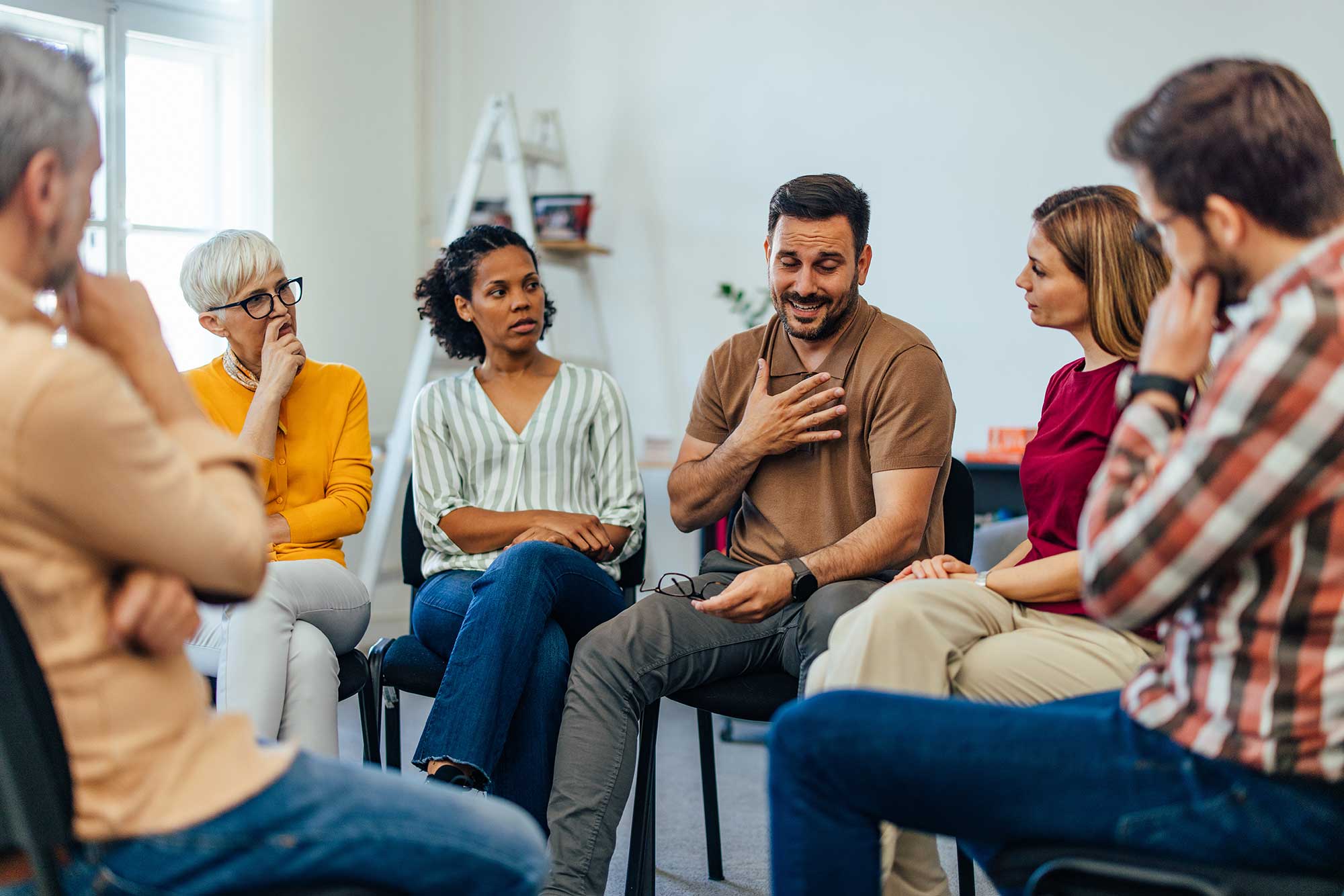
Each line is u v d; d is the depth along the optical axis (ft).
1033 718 3.59
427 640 6.67
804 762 3.69
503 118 12.42
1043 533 5.39
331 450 7.29
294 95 12.14
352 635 6.77
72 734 2.95
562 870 5.48
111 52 10.93
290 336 7.11
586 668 5.80
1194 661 3.34
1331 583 3.05
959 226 11.60
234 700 5.96
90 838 2.96
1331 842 3.17
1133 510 3.22
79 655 2.92
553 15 13.50
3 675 2.77
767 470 6.59
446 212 13.66
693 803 8.64
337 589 6.66
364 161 12.75
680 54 12.89
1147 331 3.56
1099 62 10.90
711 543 10.75
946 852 7.73
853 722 3.66
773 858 3.80
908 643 4.71
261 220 12.10
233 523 3.10
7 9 10.27
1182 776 3.35
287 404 7.21
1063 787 3.47
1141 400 3.44
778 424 6.31
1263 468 2.99
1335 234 3.12
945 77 11.61
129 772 2.97
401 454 11.92
